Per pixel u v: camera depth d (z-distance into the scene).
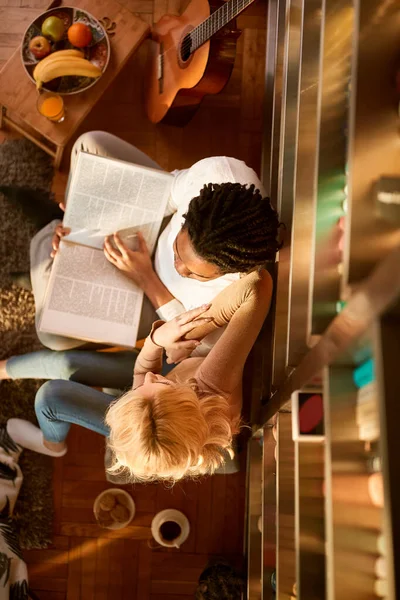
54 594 1.98
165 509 2.01
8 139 2.12
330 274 0.83
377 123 0.64
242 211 1.09
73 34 1.79
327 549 0.66
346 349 0.62
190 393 1.04
